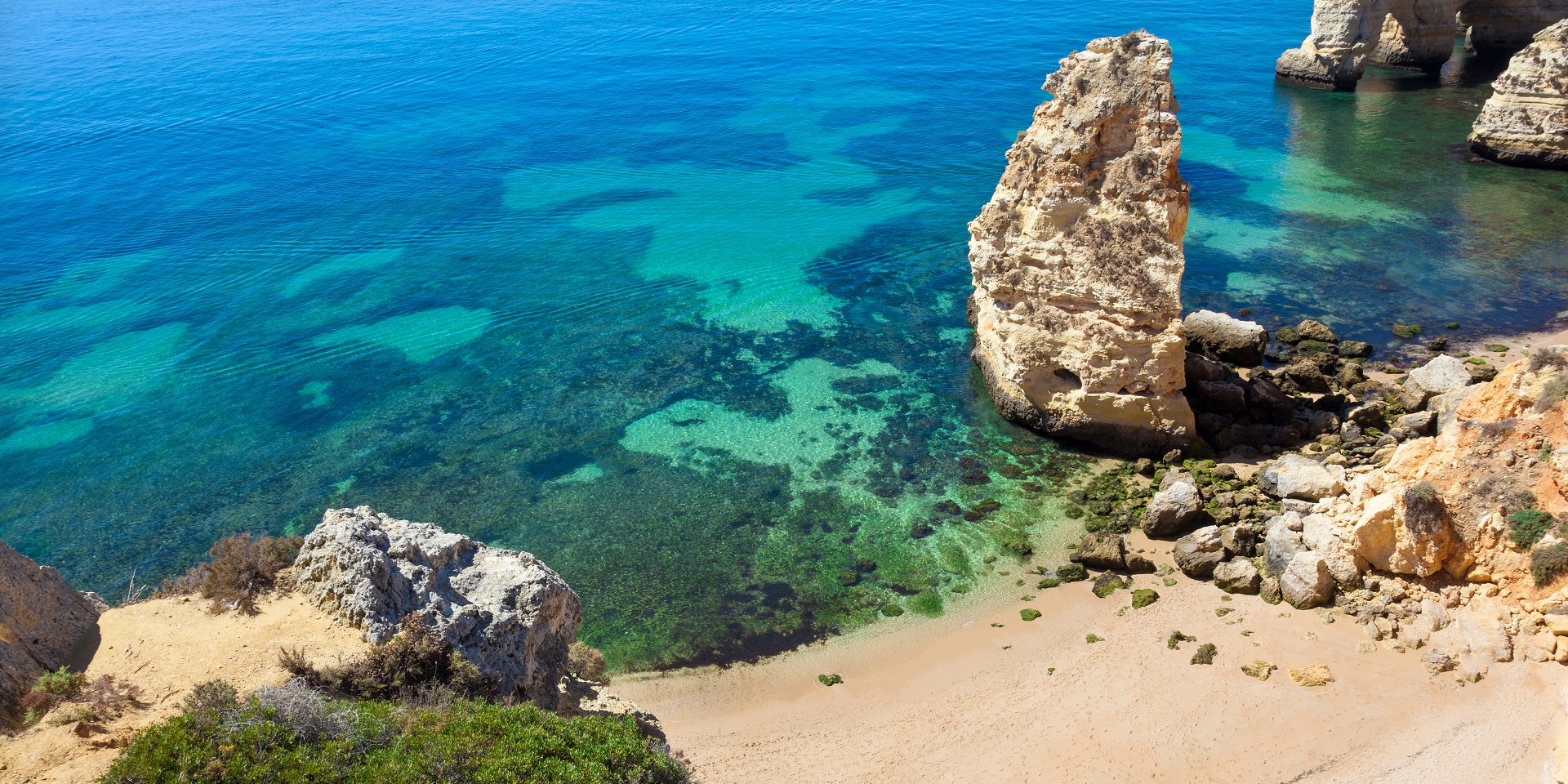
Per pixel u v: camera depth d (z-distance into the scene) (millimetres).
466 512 35469
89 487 38438
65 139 84188
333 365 47000
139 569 33594
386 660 17516
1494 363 41844
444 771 15219
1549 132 63219
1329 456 34281
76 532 35719
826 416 40531
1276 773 22250
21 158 79562
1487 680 23938
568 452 38906
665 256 58094
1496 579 25859
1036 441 38031
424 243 61500
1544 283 49281
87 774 14859
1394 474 28594
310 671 17141
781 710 26375
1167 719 24203
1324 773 22047
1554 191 60750
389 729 16000
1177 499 31734
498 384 44531
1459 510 26641
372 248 60938
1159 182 34438
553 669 20438
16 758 15125
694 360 45750
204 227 65000
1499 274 50562
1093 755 23438
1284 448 36219
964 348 45562
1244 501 32344
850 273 54625
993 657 27641
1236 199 62906
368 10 137000
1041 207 35938
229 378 46281
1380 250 54250
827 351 45969
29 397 45312
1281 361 43000
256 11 139375
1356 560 27891
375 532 19469
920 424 39562
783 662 28188
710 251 58594
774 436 39250
